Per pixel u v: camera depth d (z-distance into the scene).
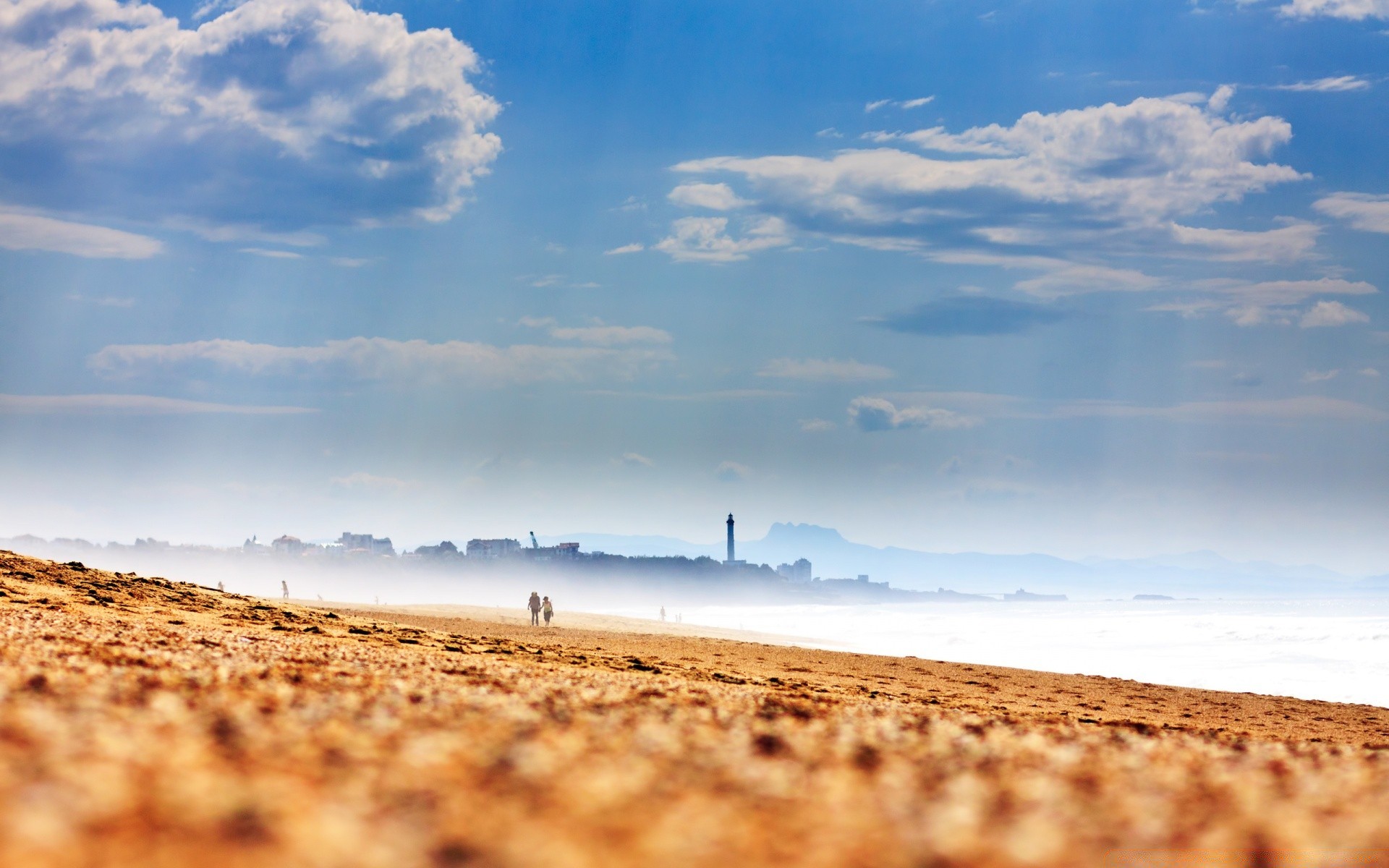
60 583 37.56
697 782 8.81
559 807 7.21
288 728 10.50
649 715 14.52
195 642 23.69
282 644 26.30
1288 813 9.28
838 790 8.98
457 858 5.58
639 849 6.12
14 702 10.53
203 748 8.62
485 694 16.06
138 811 5.95
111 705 10.95
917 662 44.44
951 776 10.38
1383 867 7.39
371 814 6.46
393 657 25.25
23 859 4.79
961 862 6.44
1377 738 25.98
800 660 41.56
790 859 6.22
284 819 6.07
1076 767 11.70
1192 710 31.73
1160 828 8.24
